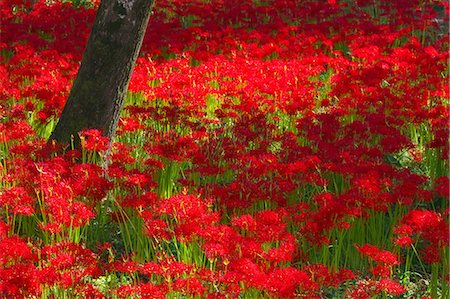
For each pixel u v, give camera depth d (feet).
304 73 44.78
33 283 21.77
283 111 40.24
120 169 30.32
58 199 25.67
